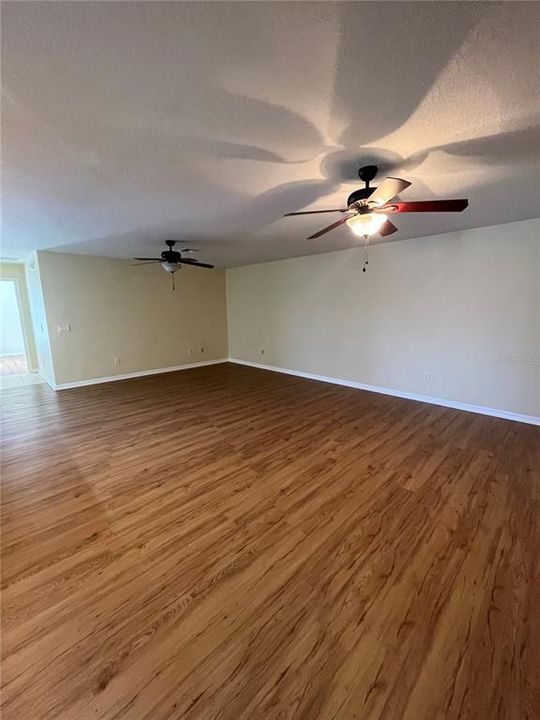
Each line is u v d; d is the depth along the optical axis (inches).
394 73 46.9
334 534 79.0
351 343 207.9
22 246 177.9
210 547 75.2
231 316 296.4
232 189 92.7
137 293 242.7
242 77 47.4
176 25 38.7
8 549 75.0
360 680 48.5
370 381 201.2
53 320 206.8
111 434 140.4
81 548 75.2
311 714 44.8
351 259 200.1
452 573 67.2
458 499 91.8
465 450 120.7
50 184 86.4
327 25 39.3
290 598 62.2
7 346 346.6
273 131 62.4
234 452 122.2
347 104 54.4
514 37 40.9
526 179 89.0
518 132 63.9
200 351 284.8
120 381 233.8
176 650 52.9
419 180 89.0
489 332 151.6
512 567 68.5
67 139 63.9
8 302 343.3
